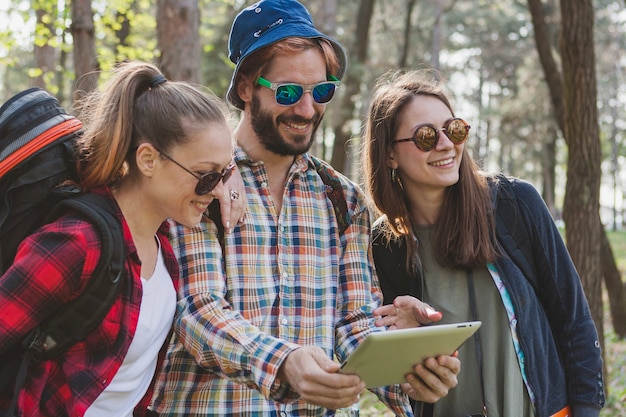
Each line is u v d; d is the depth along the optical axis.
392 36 25.38
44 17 10.16
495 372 2.80
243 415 2.43
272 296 2.53
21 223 2.05
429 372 2.25
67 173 2.13
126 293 2.10
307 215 2.66
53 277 1.94
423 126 2.86
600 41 31.91
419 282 2.96
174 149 2.12
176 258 2.40
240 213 2.51
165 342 2.39
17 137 2.03
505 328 2.79
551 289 2.84
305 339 2.53
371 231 2.99
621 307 9.91
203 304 2.39
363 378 2.14
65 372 2.02
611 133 45.44
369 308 2.67
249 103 2.66
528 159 38.91
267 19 2.59
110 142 2.12
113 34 12.56
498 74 34.84
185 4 6.80
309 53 2.56
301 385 2.12
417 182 2.93
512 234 2.84
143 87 2.21
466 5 29.62
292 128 2.58
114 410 2.18
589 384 2.77
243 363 2.24
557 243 2.86
